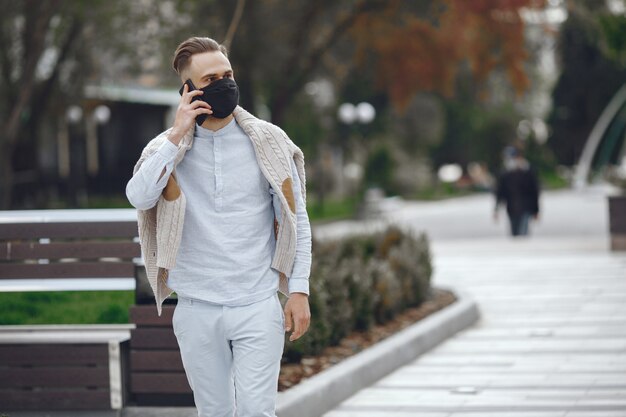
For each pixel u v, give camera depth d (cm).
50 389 870
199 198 609
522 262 2170
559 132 8906
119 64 2872
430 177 8150
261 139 608
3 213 884
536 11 2547
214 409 632
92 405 862
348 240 1634
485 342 1305
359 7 2642
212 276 605
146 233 624
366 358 1088
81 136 5134
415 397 1011
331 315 1184
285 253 614
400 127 7025
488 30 2569
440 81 2836
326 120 5828
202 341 612
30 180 3459
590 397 977
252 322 603
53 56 3000
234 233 606
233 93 597
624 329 1348
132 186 596
